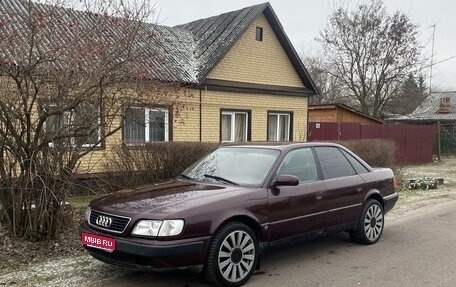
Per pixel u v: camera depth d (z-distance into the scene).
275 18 16.20
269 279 5.13
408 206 10.34
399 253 6.28
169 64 13.73
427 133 22.88
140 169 9.54
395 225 8.27
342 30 29.47
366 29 28.67
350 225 6.43
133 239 4.47
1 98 5.62
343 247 6.60
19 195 6.07
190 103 13.95
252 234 5.05
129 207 4.73
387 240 7.07
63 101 5.86
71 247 6.10
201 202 4.74
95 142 6.53
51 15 6.12
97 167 9.28
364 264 5.74
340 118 22.50
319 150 6.32
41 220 6.09
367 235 6.70
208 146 10.27
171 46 15.11
